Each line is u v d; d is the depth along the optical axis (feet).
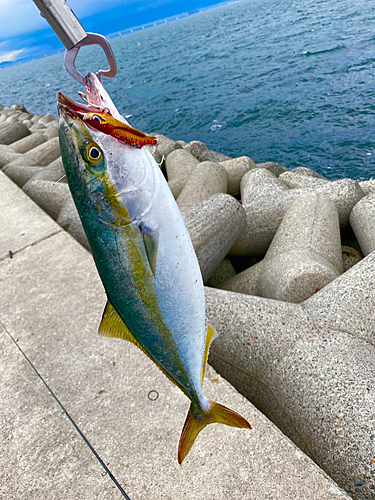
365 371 7.27
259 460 6.44
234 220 15.07
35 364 9.13
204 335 4.56
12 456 7.25
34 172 22.86
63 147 3.73
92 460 6.94
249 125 64.34
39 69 611.06
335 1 250.16
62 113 3.65
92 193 3.68
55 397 8.24
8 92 275.59
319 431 6.97
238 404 7.36
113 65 3.65
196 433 4.83
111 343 9.29
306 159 45.14
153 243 3.79
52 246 13.66
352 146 45.32
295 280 11.02
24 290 11.73
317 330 8.53
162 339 4.24
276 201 17.44
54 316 10.46
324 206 15.34
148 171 3.77
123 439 7.19
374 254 9.68
